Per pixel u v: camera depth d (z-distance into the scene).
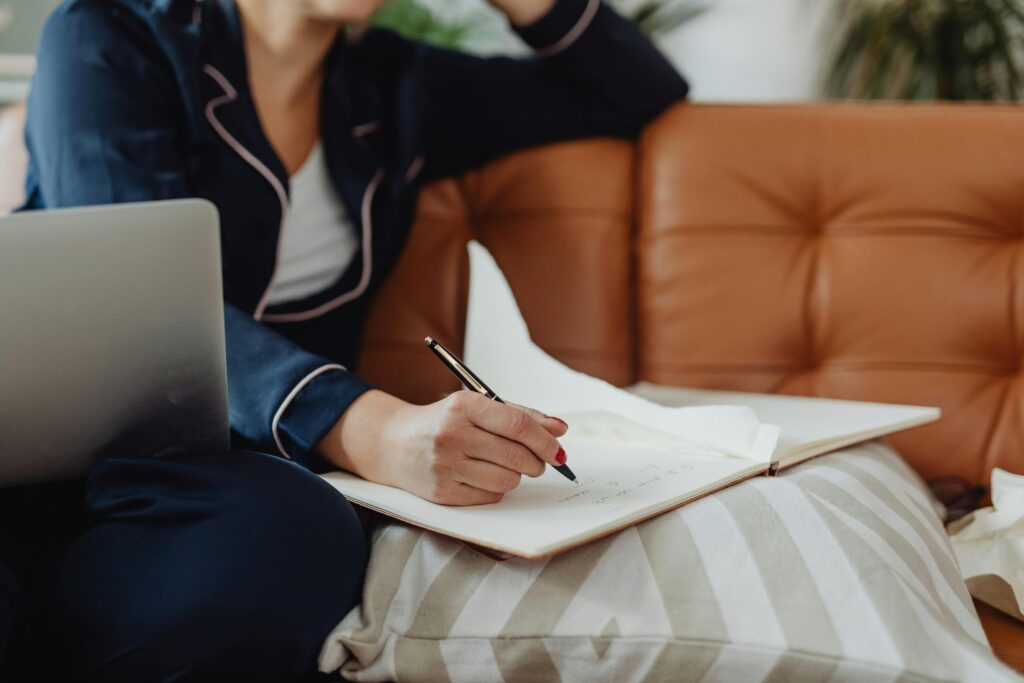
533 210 1.21
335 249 1.14
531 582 0.65
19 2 1.87
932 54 1.98
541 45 1.20
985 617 0.78
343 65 1.15
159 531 0.65
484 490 0.67
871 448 0.91
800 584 0.60
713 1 2.15
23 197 1.16
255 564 0.63
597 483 0.70
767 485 0.69
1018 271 1.10
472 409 0.67
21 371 0.63
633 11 2.08
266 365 0.82
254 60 1.08
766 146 1.17
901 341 1.12
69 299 0.63
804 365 1.16
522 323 1.00
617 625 0.61
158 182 0.95
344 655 0.67
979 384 1.10
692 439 0.77
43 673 0.64
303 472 0.70
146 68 1.00
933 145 1.14
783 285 1.15
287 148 1.12
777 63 2.16
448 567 0.67
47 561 0.68
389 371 1.20
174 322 0.66
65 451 0.67
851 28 2.06
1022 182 1.11
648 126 1.23
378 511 0.69
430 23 1.99
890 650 0.55
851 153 1.15
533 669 0.63
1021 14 1.98
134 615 0.61
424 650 0.66
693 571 0.62
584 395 0.86
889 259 1.13
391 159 1.16
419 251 1.23
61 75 0.98
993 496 0.87
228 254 1.03
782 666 0.57
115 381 0.66
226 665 0.62
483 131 1.22
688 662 0.60
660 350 1.18
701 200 1.17
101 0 1.03
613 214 1.20
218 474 0.67
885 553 0.62
